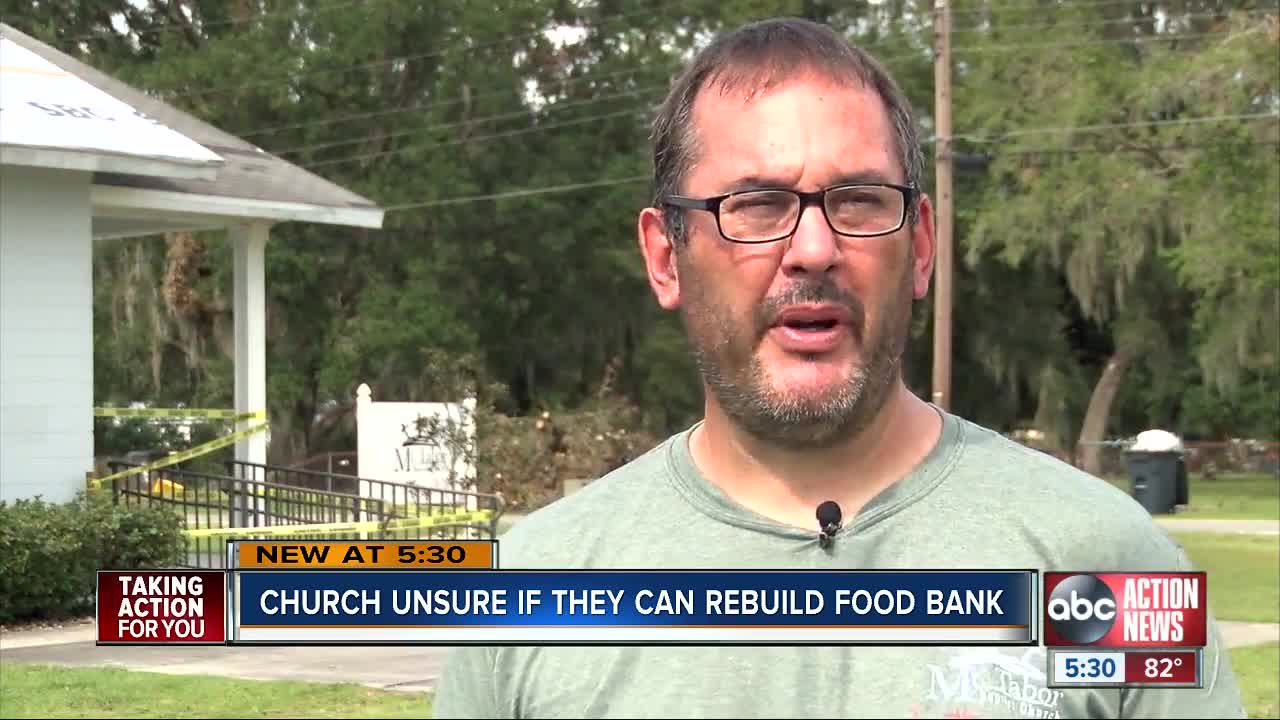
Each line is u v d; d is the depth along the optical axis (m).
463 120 39.38
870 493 2.44
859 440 2.43
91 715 8.32
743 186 2.43
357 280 38.78
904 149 2.51
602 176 40.09
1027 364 44.91
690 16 42.50
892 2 44.75
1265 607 14.22
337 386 36.19
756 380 2.41
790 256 2.39
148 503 15.34
